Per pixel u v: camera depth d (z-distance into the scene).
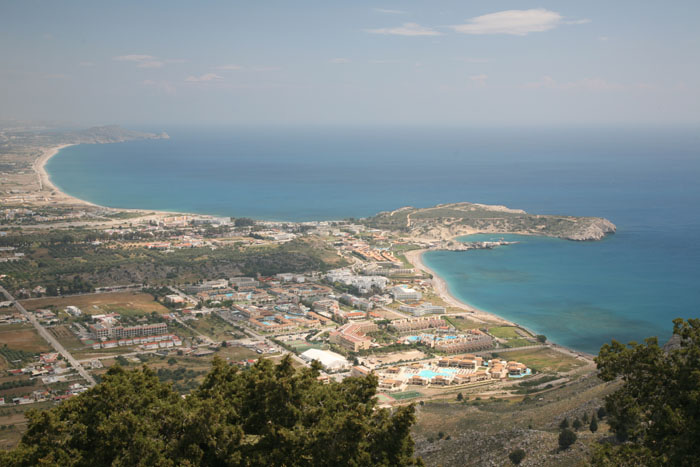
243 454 113.62
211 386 135.62
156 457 108.56
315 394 126.81
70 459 107.81
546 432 193.50
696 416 102.25
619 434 166.25
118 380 122.44
